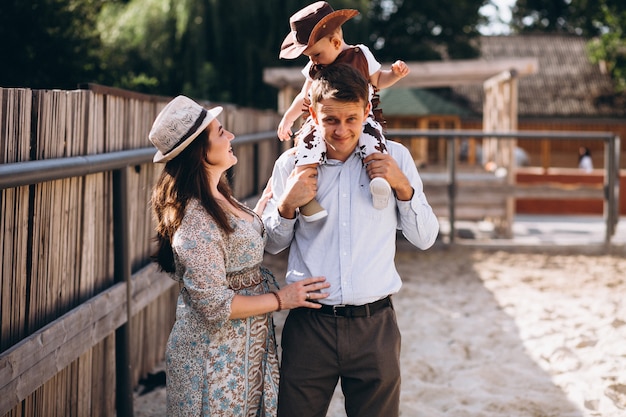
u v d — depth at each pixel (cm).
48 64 997
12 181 259
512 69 1063
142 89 1396
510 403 438
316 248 275
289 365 277
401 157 282
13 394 271
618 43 2611
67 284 339
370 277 270
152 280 447
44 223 312
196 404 264
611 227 950
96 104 367
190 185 260
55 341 306
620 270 849
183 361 267
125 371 394
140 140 444
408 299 705
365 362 271
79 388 354
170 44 1856
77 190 347
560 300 700
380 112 300
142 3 1888
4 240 277
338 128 259
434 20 2445
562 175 1580
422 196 284
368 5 2081
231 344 266
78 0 1072
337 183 274
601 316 631
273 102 1920
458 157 1828
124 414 393
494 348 549
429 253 943
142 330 459
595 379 472
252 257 270
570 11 4016
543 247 956
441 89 2688
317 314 273
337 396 456
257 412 277
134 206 436
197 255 254
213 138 263
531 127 2716
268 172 942
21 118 288
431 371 497
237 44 1867
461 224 1268
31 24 959
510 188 1005
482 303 690
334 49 293
